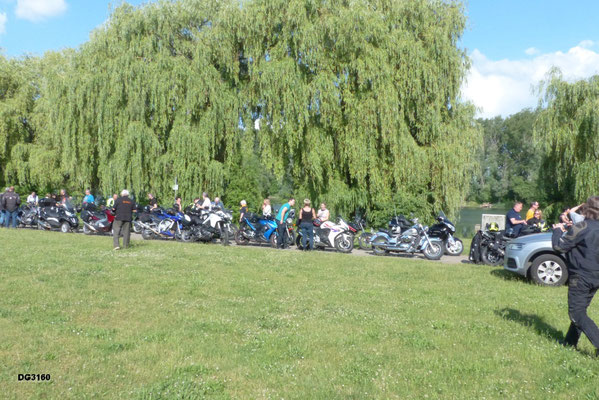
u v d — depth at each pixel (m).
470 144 23.53
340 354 5.09
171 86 22.42
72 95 23.78
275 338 5.57
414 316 6.88
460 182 22.80
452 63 22.56
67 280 8.95
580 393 4.17
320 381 4.34
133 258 12.23
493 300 8.16
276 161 22.00
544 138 24.55
